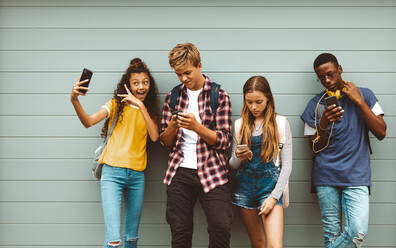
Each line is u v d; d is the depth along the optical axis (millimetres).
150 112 2854
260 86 2463
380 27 2973
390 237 2963
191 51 2471
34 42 3023
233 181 2984
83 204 3027
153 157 3020
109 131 2719
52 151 3033
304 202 2992
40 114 3033
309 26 2984
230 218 2445
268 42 2994
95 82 3020
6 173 3025
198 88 2633
